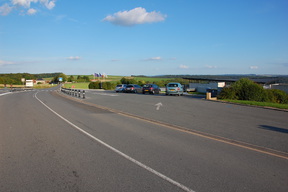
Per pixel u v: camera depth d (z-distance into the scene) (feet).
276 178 14.47
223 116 39.73
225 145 21.86
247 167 16.24
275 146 21.81
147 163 16.79
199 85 152.66
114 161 17.15
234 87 71.56
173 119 36.45
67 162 16.87
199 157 18.25
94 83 203.41
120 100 70.23
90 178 14.17
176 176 14.56
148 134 26.05
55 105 57.36
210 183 13.64
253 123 33.65
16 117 38.09
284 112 44.96
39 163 16.63
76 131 27.45
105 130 28.07
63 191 12.53
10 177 14.26
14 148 20.30
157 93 109.60
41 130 27.91
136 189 12.80
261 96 68.74
